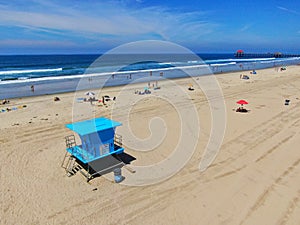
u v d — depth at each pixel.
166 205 6.92
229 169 8.97
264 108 18.03
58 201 7.06
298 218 6.35
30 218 6.35
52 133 12.72
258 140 11.76
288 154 10.18
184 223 6.19
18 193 7.43
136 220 6.29
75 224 6.12
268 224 6.14
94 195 7.36
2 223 6.15
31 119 15.27
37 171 8.77
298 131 12.97
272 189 7.66
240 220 6.29
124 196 7.33
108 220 6.28
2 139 11.74
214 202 7.05
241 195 7.37
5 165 9.16
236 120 14.99
